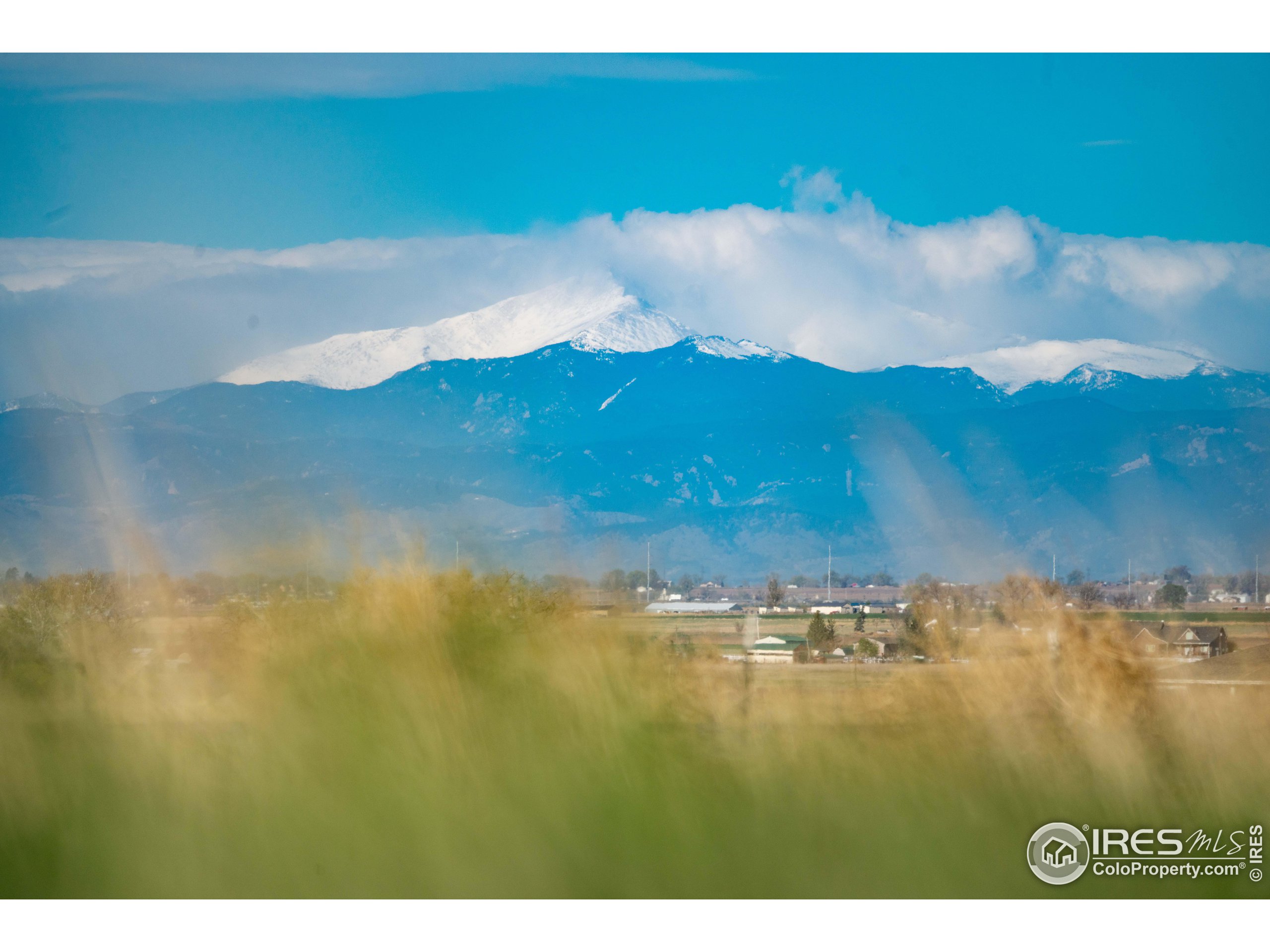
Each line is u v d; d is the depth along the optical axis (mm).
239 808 4965
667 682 6066
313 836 4789
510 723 5539
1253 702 6035
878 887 4551
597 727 5445
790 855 4637
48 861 4652
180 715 5867
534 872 4590
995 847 4746
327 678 5781
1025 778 5238
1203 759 5445
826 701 6000
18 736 5395
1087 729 5730
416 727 5328
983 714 5969
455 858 4652
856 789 5043
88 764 5223
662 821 4754
